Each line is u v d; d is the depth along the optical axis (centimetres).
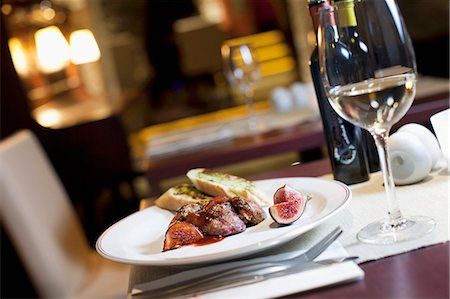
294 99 241
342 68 78
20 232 180
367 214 88
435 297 60
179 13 798
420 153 97
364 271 70
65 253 193
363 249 75
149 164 196
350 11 78
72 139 308
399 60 78
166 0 792
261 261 73
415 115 174
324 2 101
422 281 64
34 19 473
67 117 352
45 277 182
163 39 804
